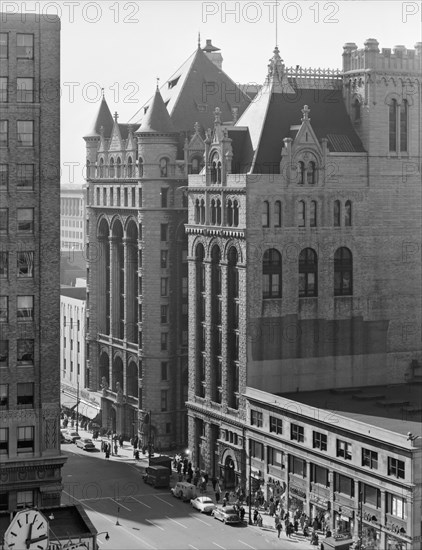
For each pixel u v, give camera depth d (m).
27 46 146.38
